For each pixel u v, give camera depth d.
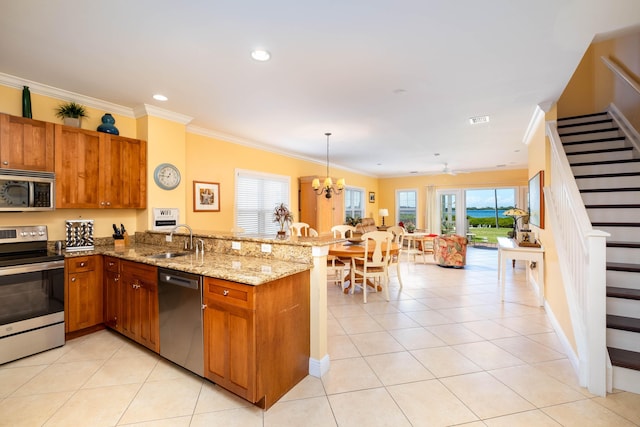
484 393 2.02
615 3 1.76
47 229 2.97
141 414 1.80
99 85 2.93
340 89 3.03
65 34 2.08
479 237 9.40
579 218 2.30
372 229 8.54
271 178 5.82
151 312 2.41
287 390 2.04
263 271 1.99
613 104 4.14
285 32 2.06
